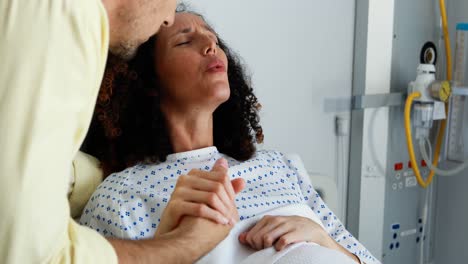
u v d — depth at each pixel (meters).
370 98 1.98
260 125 1.68
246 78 1.59
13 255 0.56
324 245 1.18
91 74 0.62
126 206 1.23
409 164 2.16
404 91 2.10
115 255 0.69
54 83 0.58
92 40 0.62
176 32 1.35
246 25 1.74
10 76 0.56
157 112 1.36
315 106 1.95
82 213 1.33
